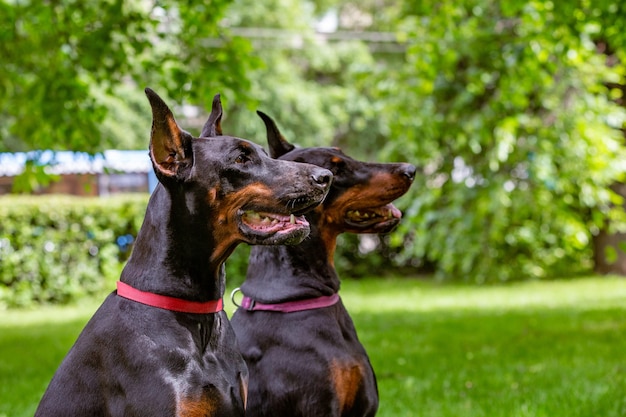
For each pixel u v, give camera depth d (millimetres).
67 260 14570
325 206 4250
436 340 9164
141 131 20438
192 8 8641
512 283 16094
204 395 3141
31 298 14375
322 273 4191
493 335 9422
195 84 8281
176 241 3246
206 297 3309
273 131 4520
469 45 11203
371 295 14664
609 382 6570
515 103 11367
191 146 3279
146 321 3180
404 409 5953
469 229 14984
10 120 14805
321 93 23297
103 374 3146
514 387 6562
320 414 3924
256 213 3307
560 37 8992
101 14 8539
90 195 20578
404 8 14320
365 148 24297
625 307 11578
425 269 18922
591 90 13672
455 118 13914
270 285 4156
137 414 3057
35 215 14273
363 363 4098
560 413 5688
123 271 3350
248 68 9477
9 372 8055
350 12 28078
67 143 8984
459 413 5793
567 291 14281
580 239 14906
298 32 23125
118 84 8812
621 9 8617
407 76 12984
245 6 22625
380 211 4449
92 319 3299
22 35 8820
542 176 13867
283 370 3975
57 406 3141
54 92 8367
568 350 8258
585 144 13844
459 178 15336
